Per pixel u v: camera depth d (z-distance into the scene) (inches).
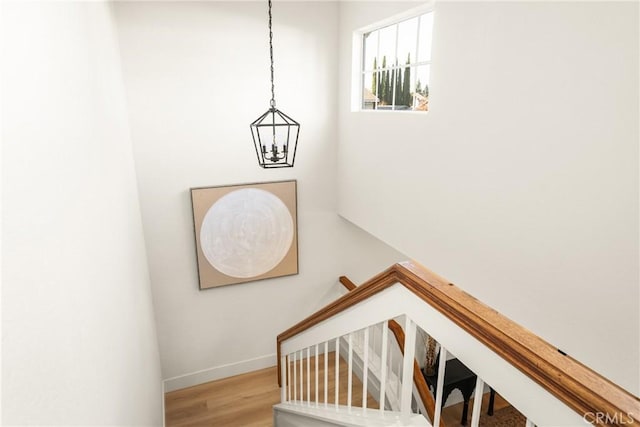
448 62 85.7
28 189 31.3
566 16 58.4
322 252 160.7
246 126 134.6
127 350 71.9
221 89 128.6
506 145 72.4
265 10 127.4
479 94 77.7
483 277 82.5
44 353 31.4
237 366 159.8
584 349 61.6
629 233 53.2
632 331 54.2
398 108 116.1
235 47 126.8
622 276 54.7
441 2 86.1
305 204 152.0
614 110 53.2
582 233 59.8
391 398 115.6
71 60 49.8
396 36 113.7
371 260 171.8
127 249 86.2
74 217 44.2
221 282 146.6
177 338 147.8
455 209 89.0
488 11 73.0
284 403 107.9
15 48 31.0
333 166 152.1
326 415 71.4
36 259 31.5
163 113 124.0
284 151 95.0
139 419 79.0
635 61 50.1
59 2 45.9
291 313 163.2
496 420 133.8
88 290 47.2
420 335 136.8
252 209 142.9
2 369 24.2
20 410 26.4
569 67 58.8
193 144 130.0
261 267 150.8
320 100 142.6
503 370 31.9
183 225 136.4
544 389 28.1
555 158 62.9
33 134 33.5
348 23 130.5
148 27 116.3
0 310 24.5
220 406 143.6
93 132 60.3
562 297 64.4
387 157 116.0
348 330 62.8
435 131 92.8
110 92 85.7
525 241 70.7
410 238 108.9
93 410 44.8
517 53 67.7
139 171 126.3
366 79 131.8
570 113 59.5
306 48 135.8
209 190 134.6
